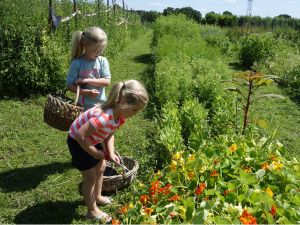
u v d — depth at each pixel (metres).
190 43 13.54
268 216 2.84
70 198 4.38
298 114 8.17
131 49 19.22
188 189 3.45
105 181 4.24
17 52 7.90
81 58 4.55
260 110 8.23
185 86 8.15
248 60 15.41
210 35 23.23
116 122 3.60
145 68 13.02
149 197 3.51
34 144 5.70
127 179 4.39
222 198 3.13
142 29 35.78
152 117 7.38
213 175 3.44
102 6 14.94
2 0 8.04
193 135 5.35
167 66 9.79
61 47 8.42
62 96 4.80
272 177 3.60
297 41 22.02
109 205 4.16
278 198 3.27
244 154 4.01
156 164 5.00
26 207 4.15
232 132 5.59
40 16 8.52
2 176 4.74
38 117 6.79
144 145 5.84
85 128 3.49
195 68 9.77
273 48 15.61
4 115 6.74
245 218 2.71
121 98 3.47
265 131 6.67
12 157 5.25
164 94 7.80
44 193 4.43
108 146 3.94
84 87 4.61
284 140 6.56
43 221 3.95
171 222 2.94
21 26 8.02
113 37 14.62
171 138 5.00
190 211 2.93
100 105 3.64
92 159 3.75
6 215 3.97
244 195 3.11
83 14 11.35
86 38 4.31
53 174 4.88
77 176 4.87
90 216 3.93
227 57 17.23
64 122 4.43
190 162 3.66
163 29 18.91
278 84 11.10
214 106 7.20
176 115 6.32
